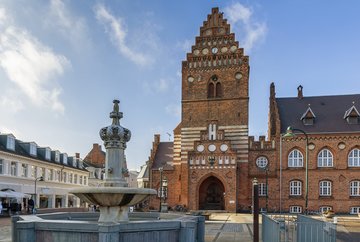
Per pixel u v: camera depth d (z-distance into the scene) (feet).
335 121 191.01
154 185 207.72
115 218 47.11
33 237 41.55
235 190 180.75
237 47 197.16
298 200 181.88
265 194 186.19
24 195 150.61
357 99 201.05
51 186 201.87
